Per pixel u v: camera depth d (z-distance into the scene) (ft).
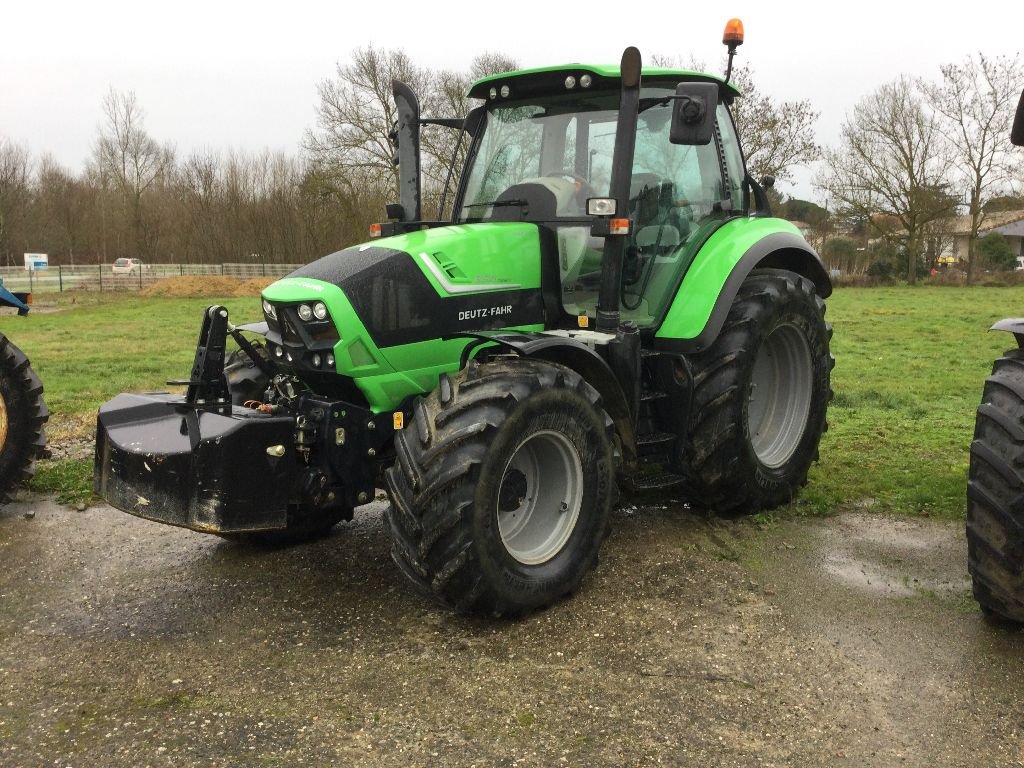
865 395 28.37
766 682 9.73
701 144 12.59
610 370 12.51
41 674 10.02
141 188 173.68
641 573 12.84
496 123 15.14
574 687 9.62
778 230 16.14
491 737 8.65
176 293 103.96
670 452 14.51
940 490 16.84
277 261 151.64
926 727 8.87
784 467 16.02
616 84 13.87
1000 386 10.80
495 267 13.06
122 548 14.21
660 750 8.44
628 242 14.12
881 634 10.88
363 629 11.15
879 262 127.03
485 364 11.67
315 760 8.29
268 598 12.16
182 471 10.85
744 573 12.89
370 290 11.77
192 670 10.08
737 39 15.94
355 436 12.03
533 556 11.64
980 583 10.68
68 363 38.83
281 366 12.65
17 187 154.71
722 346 14.44
